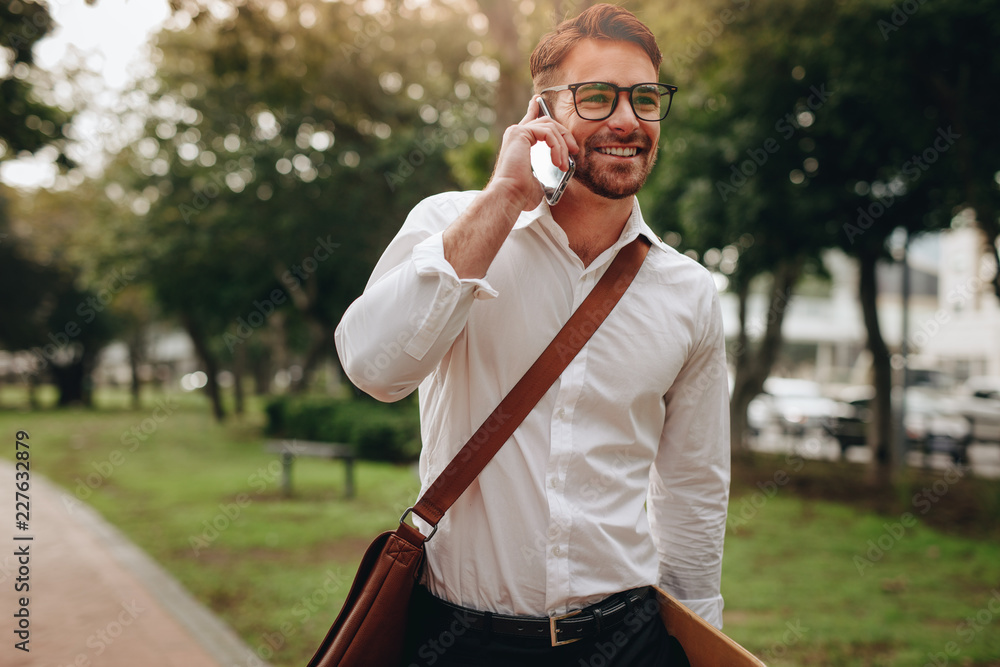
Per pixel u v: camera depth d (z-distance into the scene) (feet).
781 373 133.69
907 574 19.49
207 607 15.60
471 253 4.10
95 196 62.44
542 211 4.66
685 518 5.52
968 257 83.41
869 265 33.94
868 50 22.65
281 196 55.62
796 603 16.87
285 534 22.86
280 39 22.74
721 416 5.39
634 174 4.62
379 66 39.91
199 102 55.21
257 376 143.23
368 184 55.77
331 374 103.55
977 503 29.58
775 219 31.24
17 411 90.43
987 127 23.89
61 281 93.45
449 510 4.72
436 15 35.32
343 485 33.22
